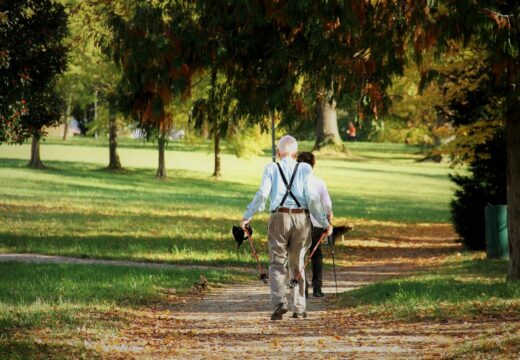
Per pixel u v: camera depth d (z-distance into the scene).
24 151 65.88
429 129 39.38
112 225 29.94
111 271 17.30
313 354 8.71
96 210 35.19
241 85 17.27
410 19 13.75
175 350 8.99
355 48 14.67
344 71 14.89
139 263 21.12
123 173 55.84
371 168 71.25
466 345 8.41
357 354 8.62
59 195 40.84
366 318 11.59
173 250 23.86
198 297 14.92
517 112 16.02
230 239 27.67
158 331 10.57
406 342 9.34
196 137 54.88
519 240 16.06
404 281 15.20
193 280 17.08
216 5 15.93
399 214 44.66
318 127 80.75
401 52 14.70
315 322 11.42
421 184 62.53
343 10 13.31
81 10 28.72
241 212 38.22
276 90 16.83
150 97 16.41
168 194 45.94
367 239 32.44
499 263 21.41
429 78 14.66
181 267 20.25
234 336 10.20
